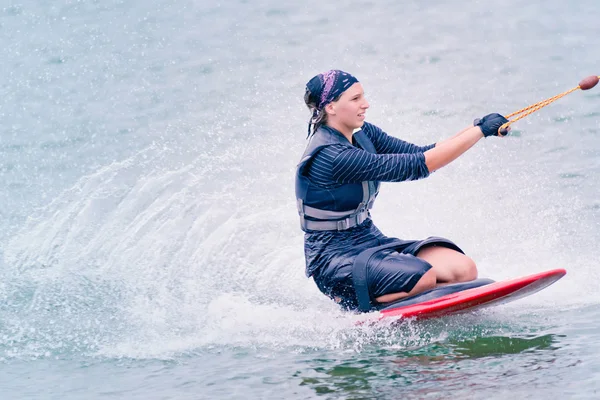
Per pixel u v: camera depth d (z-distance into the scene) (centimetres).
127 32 4484
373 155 1553
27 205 2511
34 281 1944
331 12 4803
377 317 1541
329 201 1590
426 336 1491
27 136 3173
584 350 1345
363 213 1634
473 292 1504
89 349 1529
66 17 4756
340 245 1614
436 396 1202
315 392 1257
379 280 1565
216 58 4038
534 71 3650
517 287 1486
